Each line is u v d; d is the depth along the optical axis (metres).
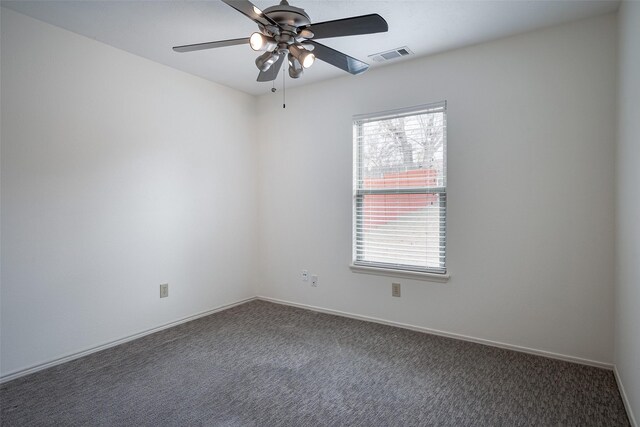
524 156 2.67
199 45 2.09
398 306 3.27
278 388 2.22
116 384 2.26
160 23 2.48
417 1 2.21
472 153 2.88
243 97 4.01
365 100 3.39
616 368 2.31
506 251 2.76
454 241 2.97
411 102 3.14
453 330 3.00
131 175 2.99
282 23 1.86
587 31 2.44
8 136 2.31
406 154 3.23
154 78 3.15
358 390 2.20
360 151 3.49
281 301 4.04
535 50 2.61
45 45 2.47
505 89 2.73
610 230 2.40
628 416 1.89
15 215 2.34
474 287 2.90
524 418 1.90
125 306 2.96
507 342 2.77
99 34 2.65
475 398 2.10
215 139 3.70
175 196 3.33
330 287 3.67
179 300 3.38
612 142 2.38
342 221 3.56
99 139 2.78
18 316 2.36
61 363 2.55
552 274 2.60
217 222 3.73
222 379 2.33
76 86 2.63
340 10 2.31
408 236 3.23
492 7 2.29
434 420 1.89
